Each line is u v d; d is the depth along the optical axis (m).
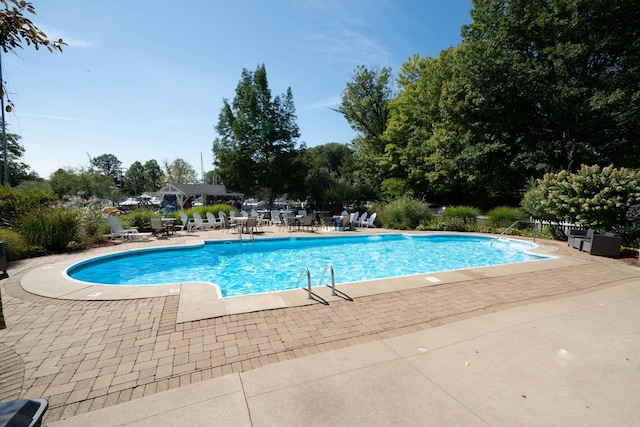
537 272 7.41
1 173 36.38
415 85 26.28
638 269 7.80
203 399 2.65
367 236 14.95
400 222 18.23
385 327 4.21
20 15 2.23
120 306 4.98
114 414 2.47
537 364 3.19
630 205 9.74
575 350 3.49
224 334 3.98
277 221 19.05
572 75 17.12
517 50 17.97
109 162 92.06
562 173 11.73
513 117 17.42
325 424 2.32
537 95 16.83
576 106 15.49
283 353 3.49
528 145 17.78
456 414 2.42
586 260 8.90
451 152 20.95
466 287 6.14
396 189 25.75
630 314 4.65
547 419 2.36
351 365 3.19
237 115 29.88
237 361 3.32
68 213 10.97
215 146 31.03
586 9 15.28
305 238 14.12
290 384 2.85
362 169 30.55
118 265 9.76
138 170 74.44
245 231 15.84
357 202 28.73
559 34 16.14
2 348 3.62
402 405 2.54
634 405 2.54
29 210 11.29
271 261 10.87
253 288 7.91
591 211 10.35
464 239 15.27
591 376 2.97
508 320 4.41
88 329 4.14
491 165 18.23
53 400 2.67
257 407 2.53
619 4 14.80
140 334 3.99
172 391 2.78
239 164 28.88
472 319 4.45
